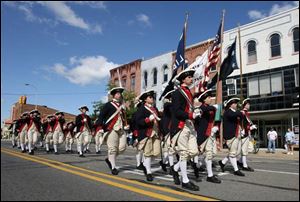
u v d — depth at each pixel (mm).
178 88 6215
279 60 23969
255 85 25234
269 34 24688
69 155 12742
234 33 26750
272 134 20578
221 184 6246
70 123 15242
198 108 6695
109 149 7410
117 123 7469
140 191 5336
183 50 14180
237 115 7977
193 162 7238
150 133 6957
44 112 24016
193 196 5031
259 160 13680
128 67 36406
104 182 6105
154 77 33094
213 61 15070
